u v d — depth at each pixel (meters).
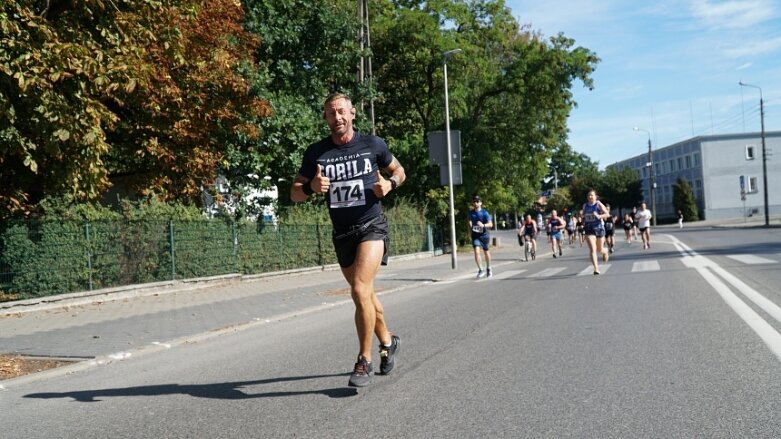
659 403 4.71
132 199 20.97
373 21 34.94
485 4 37.62
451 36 34.66
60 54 10.52
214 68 18.56
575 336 7.50
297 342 8.43
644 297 10.80
